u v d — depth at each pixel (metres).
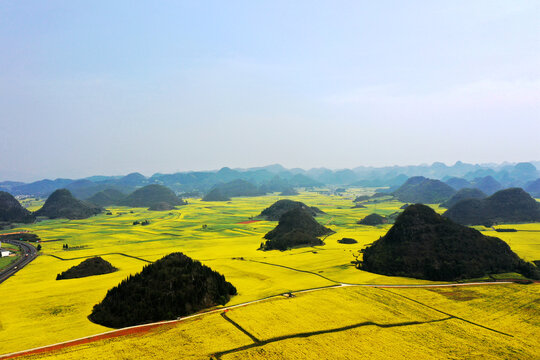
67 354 65.31
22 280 123.94
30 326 80.25
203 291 95.06
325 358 63.97
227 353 65.75
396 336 73.44
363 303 94.00
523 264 127.19
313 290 106.50
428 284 114.00
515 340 72.00
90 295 104.69
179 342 70.62
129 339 72.62
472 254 128.62
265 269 135.25
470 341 71.31
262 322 80.81
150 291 90.50
